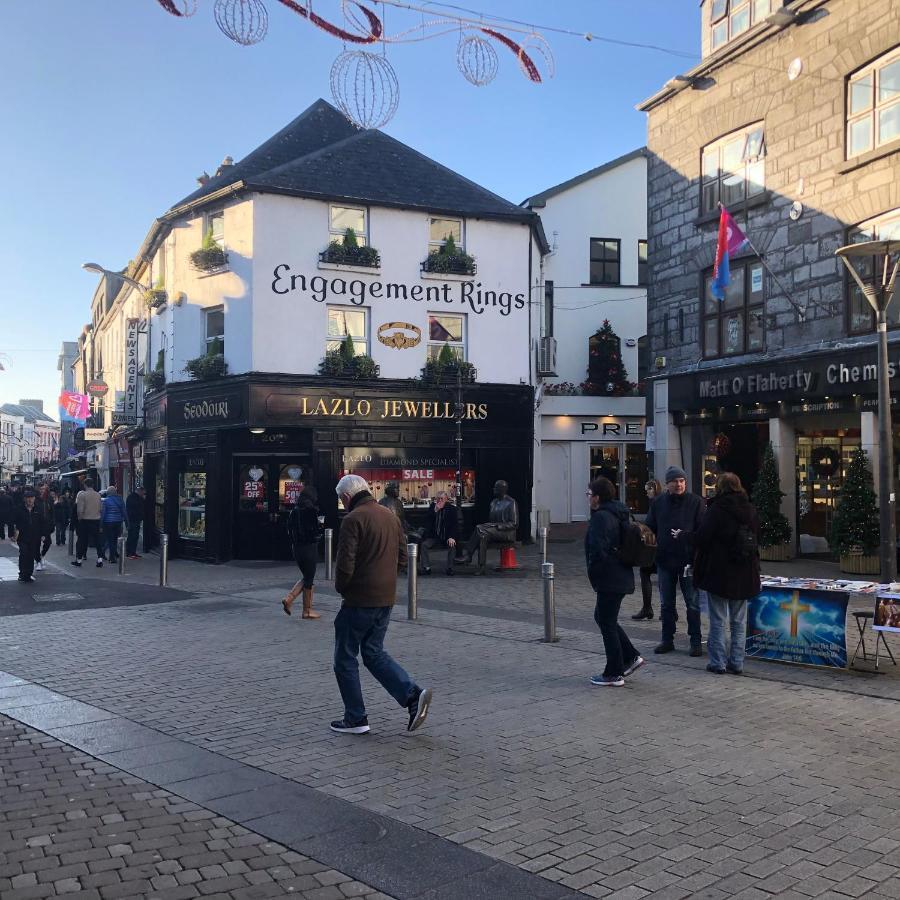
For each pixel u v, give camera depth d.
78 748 5.88
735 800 4.82
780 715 6.55
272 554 19.64
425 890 3.81
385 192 20.47
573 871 3.97
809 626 8.16
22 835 4.41
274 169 20.06
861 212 14.77
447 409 20.66
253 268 19.17
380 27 8.22
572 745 5.85
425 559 15.80
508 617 11.03
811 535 17.03
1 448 109.19
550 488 26.98
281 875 3.96
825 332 15.48
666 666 8.24
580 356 27.56
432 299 20.84
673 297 19.12
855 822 4.50
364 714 6.18
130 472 28.09
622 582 7.34
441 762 5.52
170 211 20.88
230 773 5.35
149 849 4.23
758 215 16.91
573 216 27.61
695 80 18.28
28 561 15.34
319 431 19.47
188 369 20.23
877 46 14.47
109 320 36.75
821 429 16.89
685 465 19.16
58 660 8.71
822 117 15.55
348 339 19.86
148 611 11.97
